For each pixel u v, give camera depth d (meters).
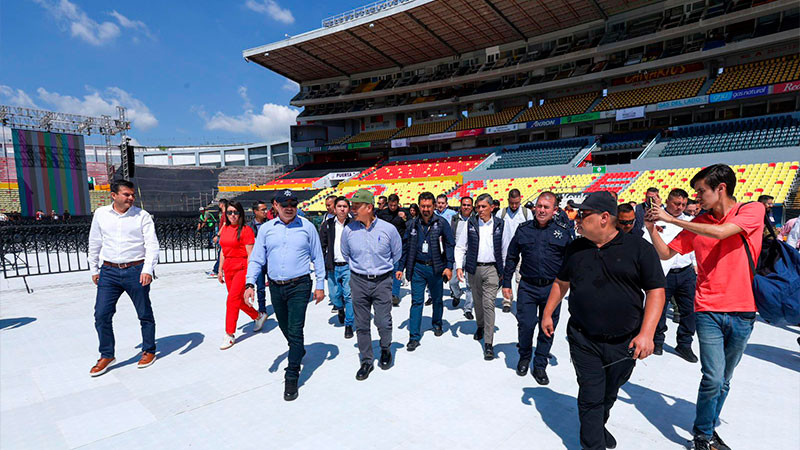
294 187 41.66
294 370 3.65
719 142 23.62
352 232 4.14
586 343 2.54
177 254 15.38
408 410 3.37
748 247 2.76
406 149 42.94
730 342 2.83
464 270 5.15
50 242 15.76
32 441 2.92
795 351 4.65
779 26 23.62
